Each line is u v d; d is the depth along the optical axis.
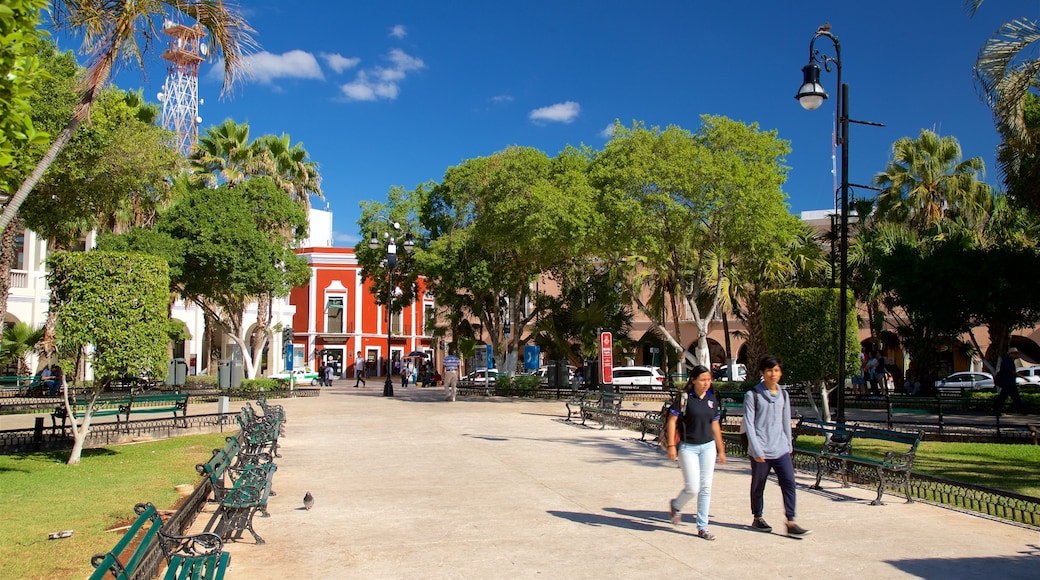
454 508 8.01
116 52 9.44
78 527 6.90
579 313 31.44
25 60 4.96
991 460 11.92
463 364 50.69
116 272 11.22
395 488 9.23
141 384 28.23
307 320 52.44
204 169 31.41
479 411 21.19
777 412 6.98
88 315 11.01
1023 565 5.89
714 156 21.98
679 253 26.16
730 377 30.70
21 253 31.83
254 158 31.77
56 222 16.31
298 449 12.99
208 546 5.00
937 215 25.92
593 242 23.41
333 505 8.19
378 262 33.88
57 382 26.23
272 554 6.15
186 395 15.67
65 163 13.93
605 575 5.56
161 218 25.39
